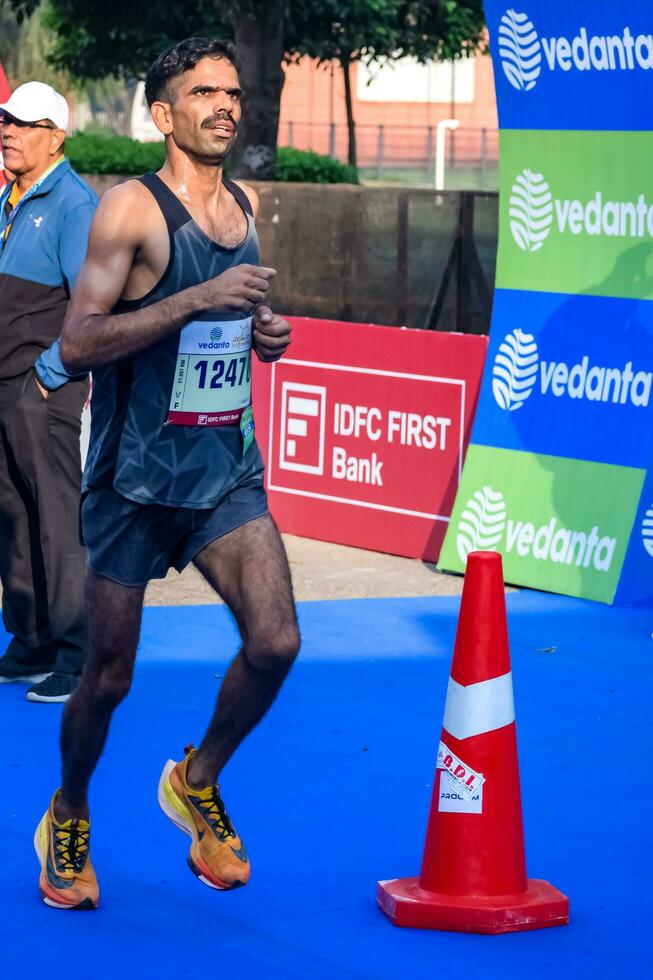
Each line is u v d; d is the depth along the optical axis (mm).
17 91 7180
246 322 4746
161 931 4914
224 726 4902
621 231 9867
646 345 9750
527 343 10398
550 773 6512
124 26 31000
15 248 7324
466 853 4918
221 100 4570
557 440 10219
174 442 4727
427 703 7535
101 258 4570
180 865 5449
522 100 10273
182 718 7250
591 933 4891
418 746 6844
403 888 5035
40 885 5102
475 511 10562
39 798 6137
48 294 7352
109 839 5684
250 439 4871
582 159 10008
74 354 4527
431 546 11047
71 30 32406
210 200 4684
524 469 10359
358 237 18406
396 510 11250
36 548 7590
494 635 4871
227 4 25266
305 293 19000
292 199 18906
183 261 4617
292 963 4684
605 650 8625
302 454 11812
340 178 36719
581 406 10117
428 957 4715
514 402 10461
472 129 70750
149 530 4809
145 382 4691
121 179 25906
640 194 9734
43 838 5117
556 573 10062
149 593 10016
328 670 8117
